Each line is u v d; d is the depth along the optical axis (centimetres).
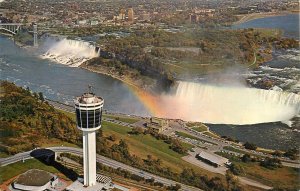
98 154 16275
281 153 17800
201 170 15762
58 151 16412
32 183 13862
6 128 17988
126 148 16975
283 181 15025
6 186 14038
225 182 14675
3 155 16062
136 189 14038
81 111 13388
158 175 14988
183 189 14125
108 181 14312
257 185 14675
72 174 14975
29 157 15962
